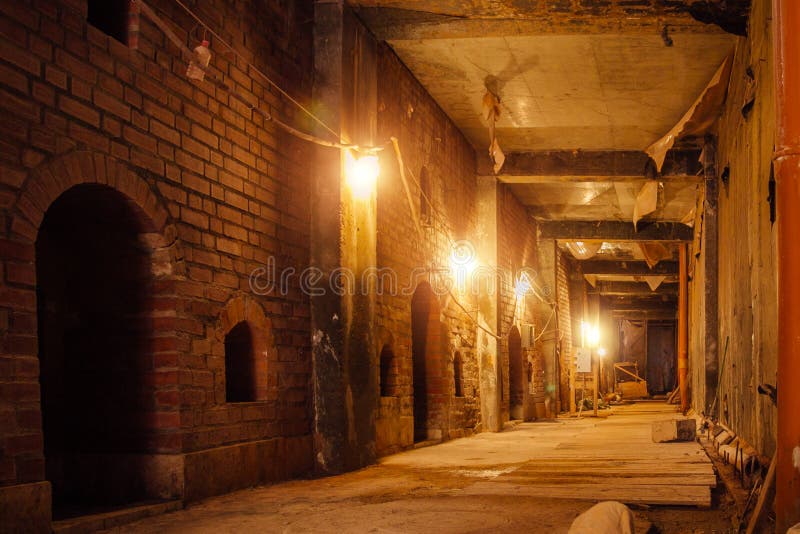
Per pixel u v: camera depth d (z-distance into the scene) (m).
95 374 6.11
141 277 6.00
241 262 6.91
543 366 20.84
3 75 4.47
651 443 10.59
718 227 13.12
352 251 8.53
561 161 14.94
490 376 14.81
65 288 6.23
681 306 21.70
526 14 8.59
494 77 11.20
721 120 12.11
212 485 6.20
